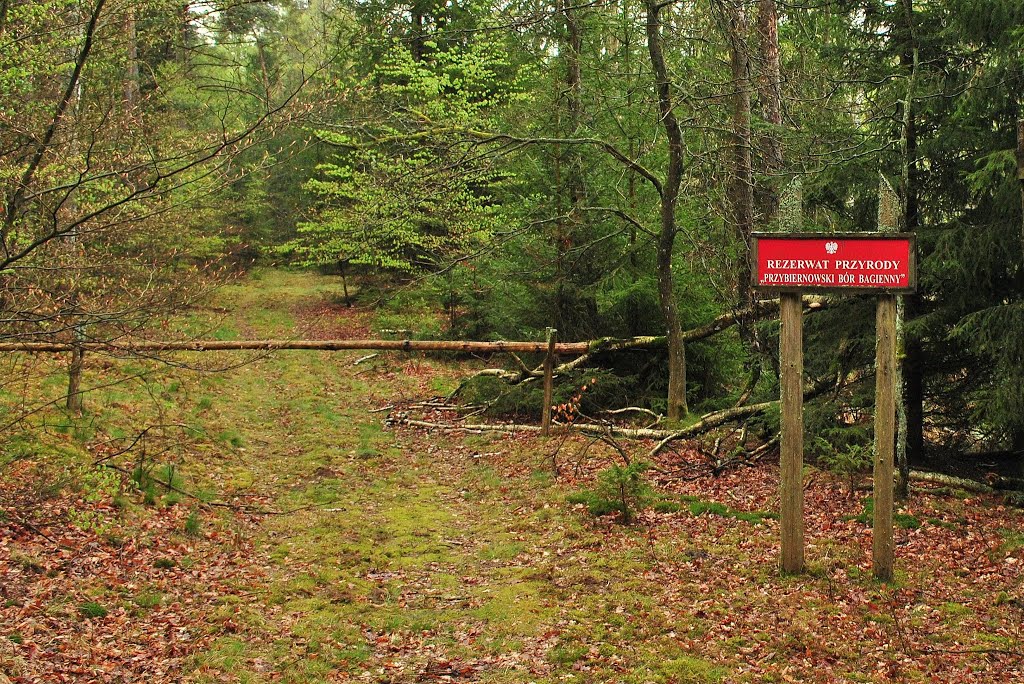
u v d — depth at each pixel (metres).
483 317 20.50
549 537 10.03
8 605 7.12
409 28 12.97
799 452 8.59
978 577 8.34
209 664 6.68
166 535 9.54
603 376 15.86
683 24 15.60
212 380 17.91
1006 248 10.43
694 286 16.53
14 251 7.38
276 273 36.69
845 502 10.72
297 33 9.23
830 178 12.36
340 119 9.65
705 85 16.08
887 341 8.20
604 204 16.59
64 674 6.20
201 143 7.93
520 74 20.80
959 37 10.84
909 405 11.95
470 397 17.45
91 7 8.12
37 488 9.32
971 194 10.99
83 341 7.47
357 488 12.45
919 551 9.08
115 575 8.22
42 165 7.71
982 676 6.43
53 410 12.32
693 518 10.54
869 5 11.88
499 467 13.48
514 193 19.80
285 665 6.78
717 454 13.00
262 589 8.41
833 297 12.55
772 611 7.75
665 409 15.58
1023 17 10.23
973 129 10.84
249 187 31.38
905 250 7.99
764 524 10.17
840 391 12.60
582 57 15.84
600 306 16.91
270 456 13.99
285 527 10.59
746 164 15.88
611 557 9.28
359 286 30.30
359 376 20.33
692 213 16.38
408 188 15.43
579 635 7.36
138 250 10.59
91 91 8.02
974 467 11.99
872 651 6.92
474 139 14.45
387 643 7.28
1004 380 10.39
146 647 6.91
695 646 7.10
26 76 8.60
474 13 18.67
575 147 16.52
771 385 14.28
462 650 7.14
